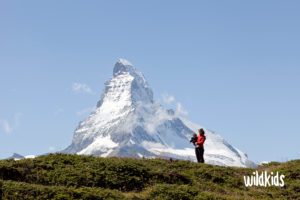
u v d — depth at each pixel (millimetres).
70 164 40156
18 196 32219
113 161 41125
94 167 39500
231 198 36250
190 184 39906
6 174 36562
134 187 38156
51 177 37219
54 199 32344
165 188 36125
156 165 43531
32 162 39281
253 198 38094
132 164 40656
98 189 34875
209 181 41594
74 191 33500
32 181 36594
